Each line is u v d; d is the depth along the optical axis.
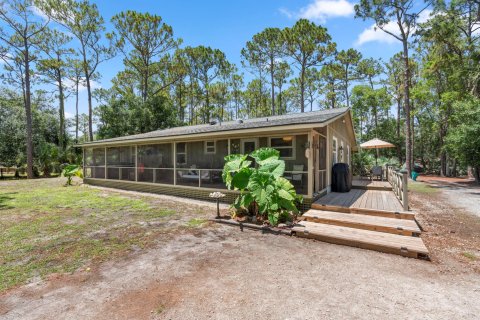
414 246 3.84
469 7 14.67
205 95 28.67
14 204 8.09
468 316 2.36
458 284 2.96
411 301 2.61
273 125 6.63
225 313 2.44
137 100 23.75
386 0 16.03
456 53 15.83
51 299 2.72
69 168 13.80
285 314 2.42
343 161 11.48
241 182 5.87
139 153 12.70
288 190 5.85
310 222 5.43
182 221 5.96
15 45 18.20
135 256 3.88
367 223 4.92
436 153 24.16
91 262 3.67
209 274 3.26
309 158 6.54
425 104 22.47
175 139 9.62
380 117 28.84
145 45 21.06
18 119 20.20
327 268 3.42
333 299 2.67
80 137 34.22
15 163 19.38
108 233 5.04
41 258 3.81
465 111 13.16
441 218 6.19
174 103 29.30
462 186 13.09
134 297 2.74
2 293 2.84
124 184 11.73
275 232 5.01
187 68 25.42
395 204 6.27
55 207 7.62
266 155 5.95
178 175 10.53
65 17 19.62
